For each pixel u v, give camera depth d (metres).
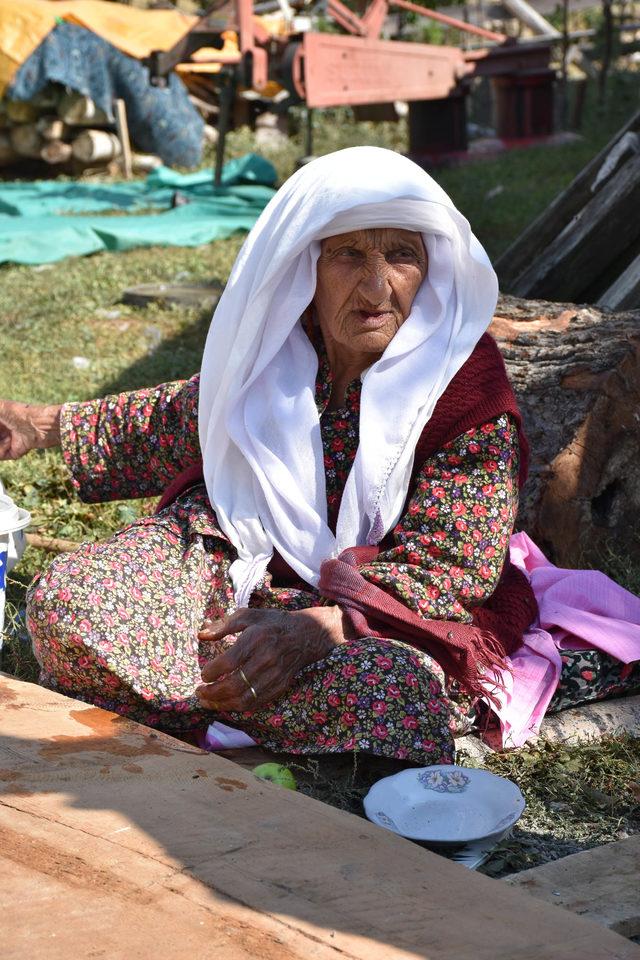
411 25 20.03
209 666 2.49
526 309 4.28
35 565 3.90
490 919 1.90
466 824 2.32
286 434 2.79
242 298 2.80
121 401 3.09
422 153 14.03
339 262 2.68
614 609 3.15
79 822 2.12
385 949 1.79
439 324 2.74
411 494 2.80
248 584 2.80
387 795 2.38
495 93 15.58
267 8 14.68
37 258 9.10
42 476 4.60
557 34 18.11
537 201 11.14
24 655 3.22
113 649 2.60
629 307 4.63
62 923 1.83
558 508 3.76
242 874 1.98
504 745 2.77
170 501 3.04
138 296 7.75
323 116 16.72
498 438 2.69
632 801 2.56
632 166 5.43
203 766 2.38
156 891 1.92
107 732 2.51
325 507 2.82
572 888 2.09
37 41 13.23
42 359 6.57
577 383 3.82
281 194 2.76
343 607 2.64
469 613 2.71
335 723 2.54
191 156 14.60
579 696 2.93
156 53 11.47
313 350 2.85
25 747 2.41
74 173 14.17
